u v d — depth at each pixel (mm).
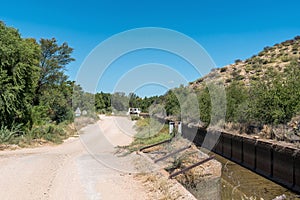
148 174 11352
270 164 16688
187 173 13461
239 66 63219
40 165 12797
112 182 10312
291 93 20234
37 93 42844
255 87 24984
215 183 13477
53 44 44812
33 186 9156
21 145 21250
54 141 25516
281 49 66250
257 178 16219
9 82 23172
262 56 66312
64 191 8844
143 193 9062
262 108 21719
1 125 23125
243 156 20578
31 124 26969
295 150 14172
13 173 10852
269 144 16734
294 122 18891
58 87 46531
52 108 42594
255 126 22516
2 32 23125
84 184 9828
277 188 14242
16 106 23859
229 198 11484
